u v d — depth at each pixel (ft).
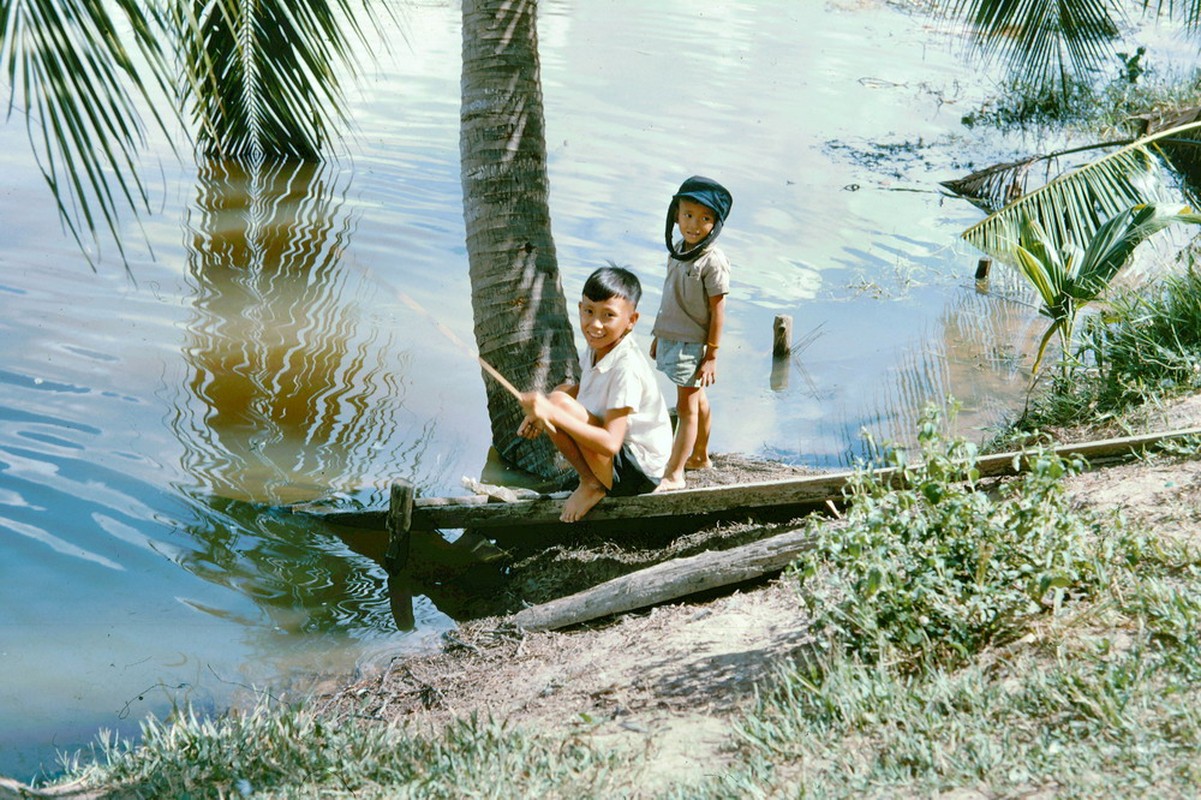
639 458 20.47
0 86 50.19
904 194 47.01
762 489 20.74
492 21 25.40
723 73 62.85
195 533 22.80
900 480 17.70
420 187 44.47
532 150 26.07
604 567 21.21
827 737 12.16
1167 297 27.86
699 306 21.86
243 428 27.09
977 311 36.65
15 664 18.49
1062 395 25.58
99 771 14.48
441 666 18.44
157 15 15.23
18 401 27.22
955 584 13.91
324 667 18.92
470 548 22.97
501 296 26.13
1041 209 30.40
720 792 11.35
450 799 12.17
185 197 42.52
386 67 59.26
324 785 13.05
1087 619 13.64
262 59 33.96
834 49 69.67
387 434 27.45
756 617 16.69
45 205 40.34
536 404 18.72
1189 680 11.87
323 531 23.27
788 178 47.62
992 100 60.54
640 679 15.47
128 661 18.76
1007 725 11.67
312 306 34.27
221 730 15.24
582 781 12.30
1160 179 31.07
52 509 23.03
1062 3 32.07
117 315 32.68
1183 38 73.67
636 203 42.83
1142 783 10.25
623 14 75.05
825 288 38.06
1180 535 15.80
